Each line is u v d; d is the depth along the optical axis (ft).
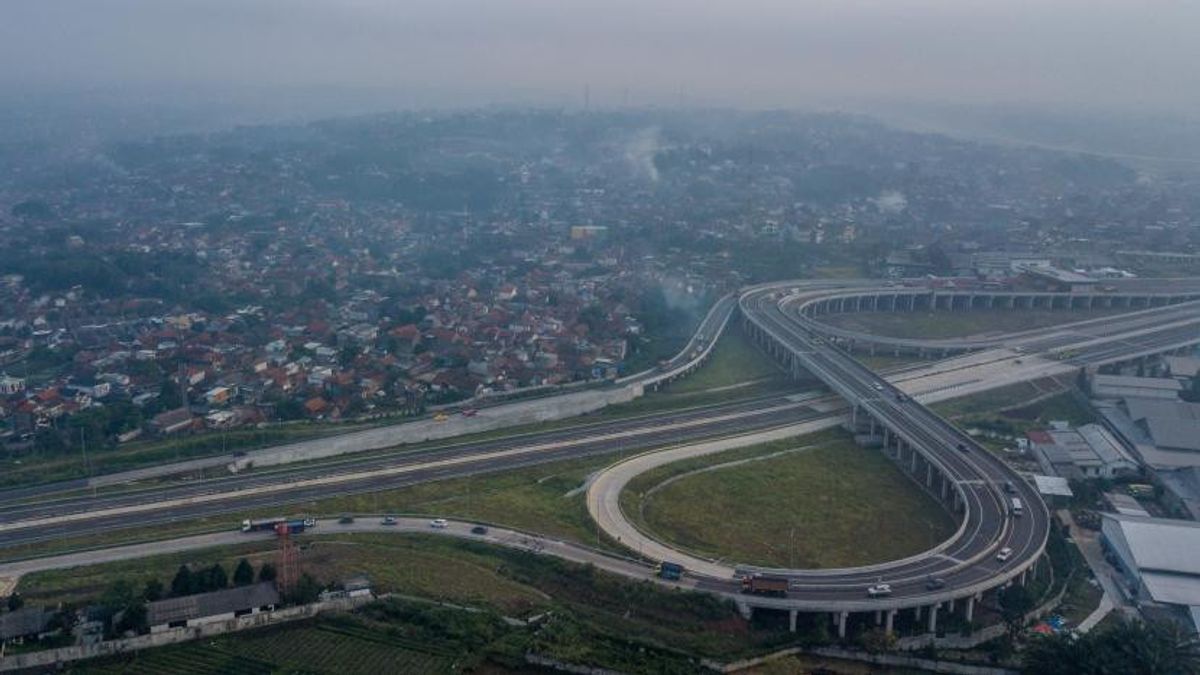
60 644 503.61
